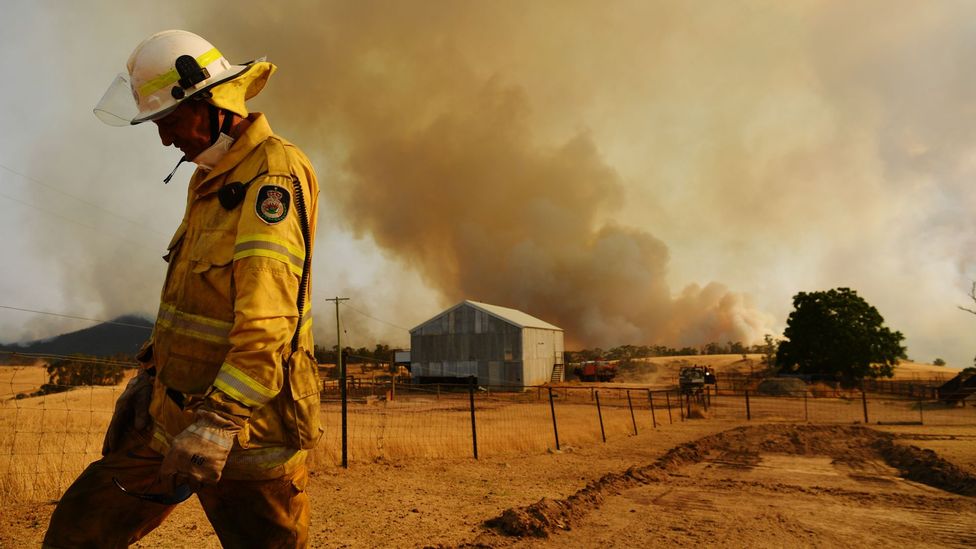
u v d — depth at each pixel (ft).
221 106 5.25
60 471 19.40
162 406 5.28
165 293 5.49
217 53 5.64
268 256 4.76
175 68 5.20
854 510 20.81
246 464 5.04
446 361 186.19
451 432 47.26
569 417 74.79
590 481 25.84
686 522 18.43
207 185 5.24
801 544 16.16
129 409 5.79
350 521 16.94
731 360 384.68
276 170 5.09
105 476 5.65
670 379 276.00
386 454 31.99
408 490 22.39
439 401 113.39
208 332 5.04
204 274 5.04
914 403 122.62
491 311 185.88
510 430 51.62
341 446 30.60
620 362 350.64
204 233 5.13
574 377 251.60
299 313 5.28
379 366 283.59
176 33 5.45
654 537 16.51
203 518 16.11
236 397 4.45
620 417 77.05
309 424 5.32
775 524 18.42
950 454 38.45
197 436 4.33
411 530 16.08
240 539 5.37
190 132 5.27
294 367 5.22
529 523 16.60
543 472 28.60
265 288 4.68
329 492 21.45
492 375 181.78
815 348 199.21
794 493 24.07
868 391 169.17
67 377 37.35
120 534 5.75
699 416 85.05
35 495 17.81
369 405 97.19
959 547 16.07
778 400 136.46
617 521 18.35
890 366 198.49
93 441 22.94
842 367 197.88
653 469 29.76
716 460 36.40
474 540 15.26
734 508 20.79
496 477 26.61
